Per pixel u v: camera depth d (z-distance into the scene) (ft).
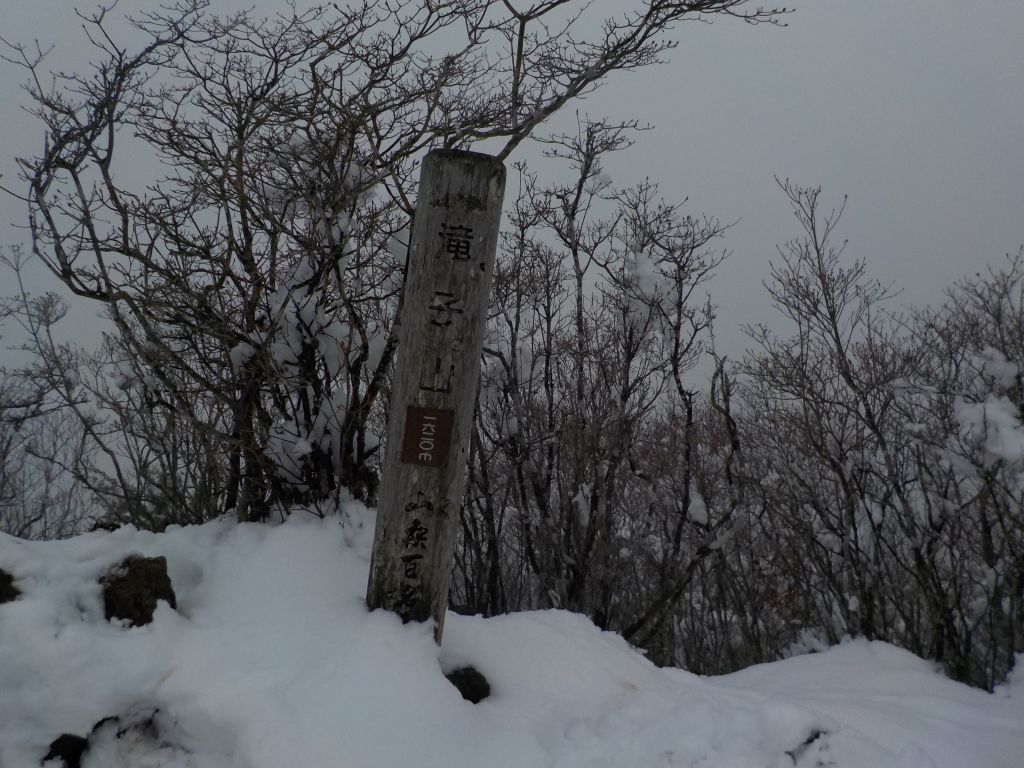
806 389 23.65
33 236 14.12
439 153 11.29
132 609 10.83
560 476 24.39
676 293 25.16
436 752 9.57
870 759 9.70
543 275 27.40
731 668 31.53
